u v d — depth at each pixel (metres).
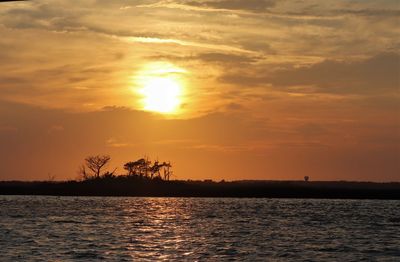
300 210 174.50
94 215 134.25
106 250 70.81
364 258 68.38
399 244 81.12
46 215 130.88
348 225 113.06
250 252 71.25
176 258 65.69
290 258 67.50
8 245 73.88
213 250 72.44
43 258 63.94
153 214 143.75
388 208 195.25
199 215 142.50
